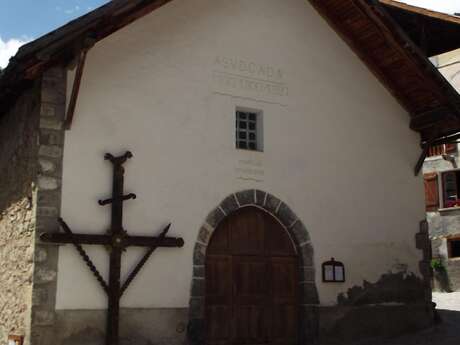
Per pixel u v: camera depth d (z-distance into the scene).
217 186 10.86
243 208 11.28
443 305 17.05
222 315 10.73
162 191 10.30
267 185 11.42
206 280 10.70
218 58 11.30
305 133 12.08
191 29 11.09
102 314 9.44
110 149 9.95
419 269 13.00
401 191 13.12
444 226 22.23
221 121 11.13
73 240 9.29
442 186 22.67
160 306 9.94
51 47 8.69
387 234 12.72
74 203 9.50
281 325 11.28
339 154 12.42
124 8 9.17
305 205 11.80
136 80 10.37
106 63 10.15
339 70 12.80
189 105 10.83
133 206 9.99
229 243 11.05
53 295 9.12
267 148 11.55
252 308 11.05
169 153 10.48
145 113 10.36
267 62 11.88
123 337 9.55
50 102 9.57
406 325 12.52
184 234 10.38
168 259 10.16
